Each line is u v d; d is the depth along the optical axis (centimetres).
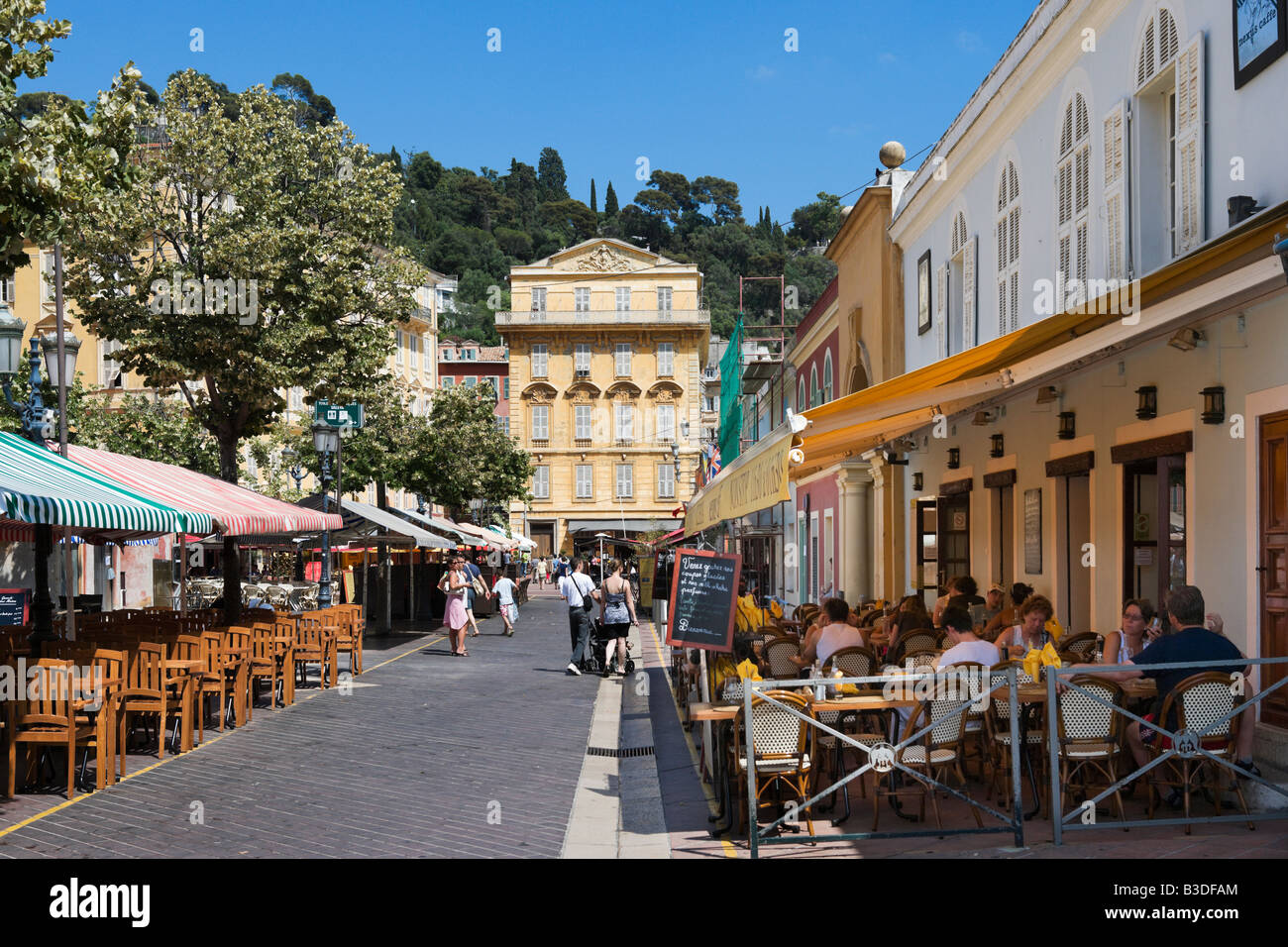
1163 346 1058
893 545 2223
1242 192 914
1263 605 880
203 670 1146
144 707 1079
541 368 7444
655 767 1112
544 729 1316
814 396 3041
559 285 7450
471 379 8925
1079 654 995
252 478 4278
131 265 2141
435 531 3209
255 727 1289
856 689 887
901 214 2025
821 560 2925
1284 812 754
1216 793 738
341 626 1880
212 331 2084
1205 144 976
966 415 1711
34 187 893
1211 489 963
